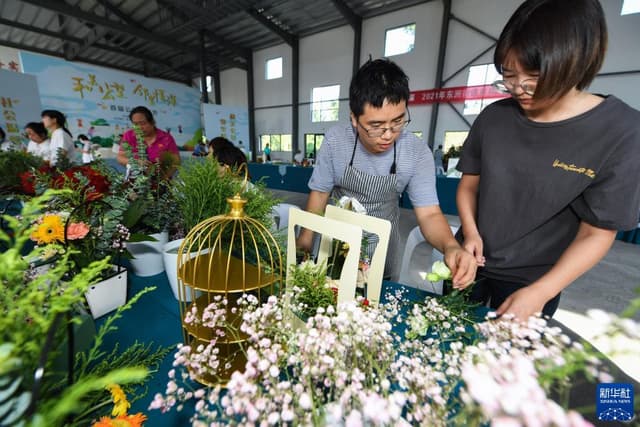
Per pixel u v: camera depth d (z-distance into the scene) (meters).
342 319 0.30
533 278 0.76
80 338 0.36
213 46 9.46
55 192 0.25
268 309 0.35
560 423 0.16
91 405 0.32
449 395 0.25
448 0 6.16
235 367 0.45
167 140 1.94
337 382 0.25
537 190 0.68
